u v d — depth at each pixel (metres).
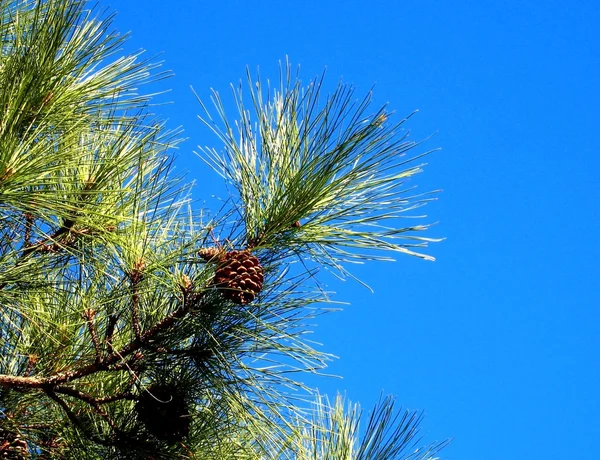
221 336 2.67
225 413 2.72
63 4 2.53
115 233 2.64
